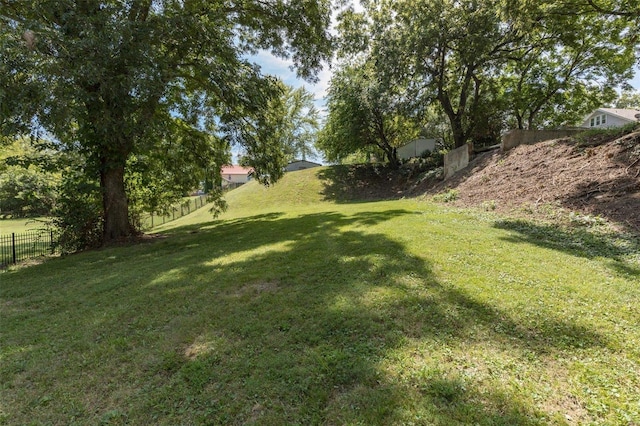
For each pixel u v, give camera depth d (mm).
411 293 3682
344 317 3234
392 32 16781
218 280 4637
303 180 23609
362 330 3014
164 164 11836
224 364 2650
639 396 2150
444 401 2143
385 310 3330
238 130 10383
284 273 4680
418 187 17125
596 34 16281
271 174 12062
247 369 2564
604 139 8484
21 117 6191
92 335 3299
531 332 2908
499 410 2059
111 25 6594
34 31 6094
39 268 6805
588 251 4930
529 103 20047
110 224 9680
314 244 6301
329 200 20766
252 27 10852
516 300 3432
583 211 6344
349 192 21547
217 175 13164
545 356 2594
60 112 6188
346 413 2082
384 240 5953
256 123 10859
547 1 10594
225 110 10828
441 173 16344
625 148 7422
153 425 2086
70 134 8195
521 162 10055
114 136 7609
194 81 10523
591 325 2969
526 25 11648
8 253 10906
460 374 2387
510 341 2791
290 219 10828
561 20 12164
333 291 3879
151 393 2383
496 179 10078
